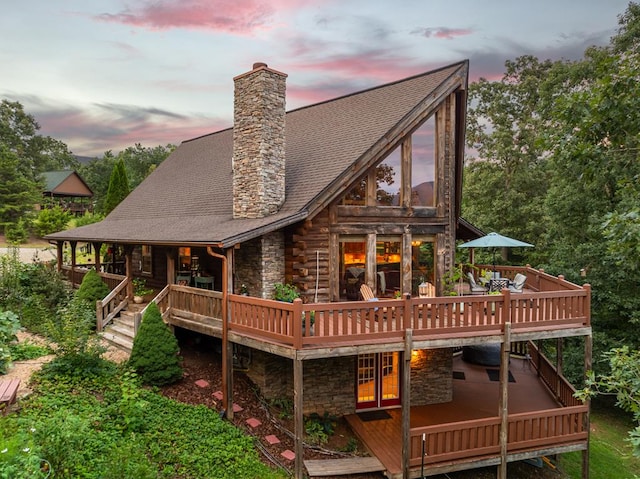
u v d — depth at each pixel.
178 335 13.93
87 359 10.00
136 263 19.27
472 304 9.99
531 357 16.53
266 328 9.49
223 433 9.49
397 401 12.84
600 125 8.89
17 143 58.72
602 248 19.55
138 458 7.35
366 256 12.73
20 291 15.98
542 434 10.48
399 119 12.62
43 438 5.90
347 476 9.45
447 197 14.09
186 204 16.44
